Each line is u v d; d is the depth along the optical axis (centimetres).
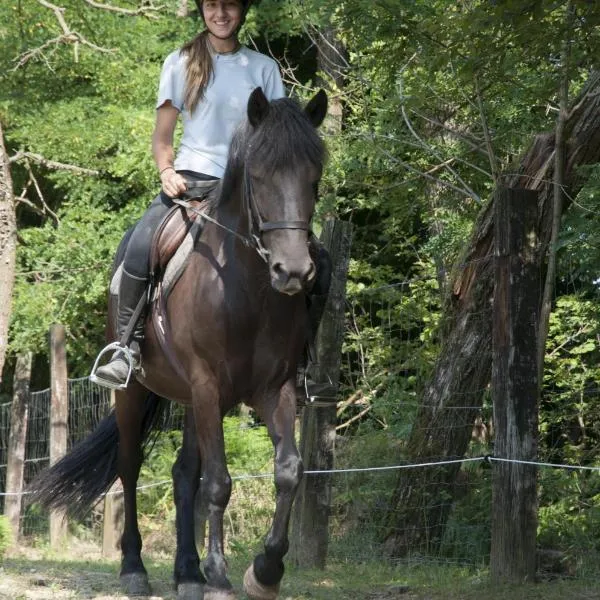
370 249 2264
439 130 1567
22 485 1661
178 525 868
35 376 2577
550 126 1438
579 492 1274
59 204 2517
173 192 777
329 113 1838
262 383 731
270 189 659
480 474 1302
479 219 1227
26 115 2202
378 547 1226
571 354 1570
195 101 795
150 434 1006
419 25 1045
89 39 2125
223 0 788
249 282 715
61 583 941
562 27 934
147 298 809
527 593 850
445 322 1284
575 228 1119
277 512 704
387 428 1402
